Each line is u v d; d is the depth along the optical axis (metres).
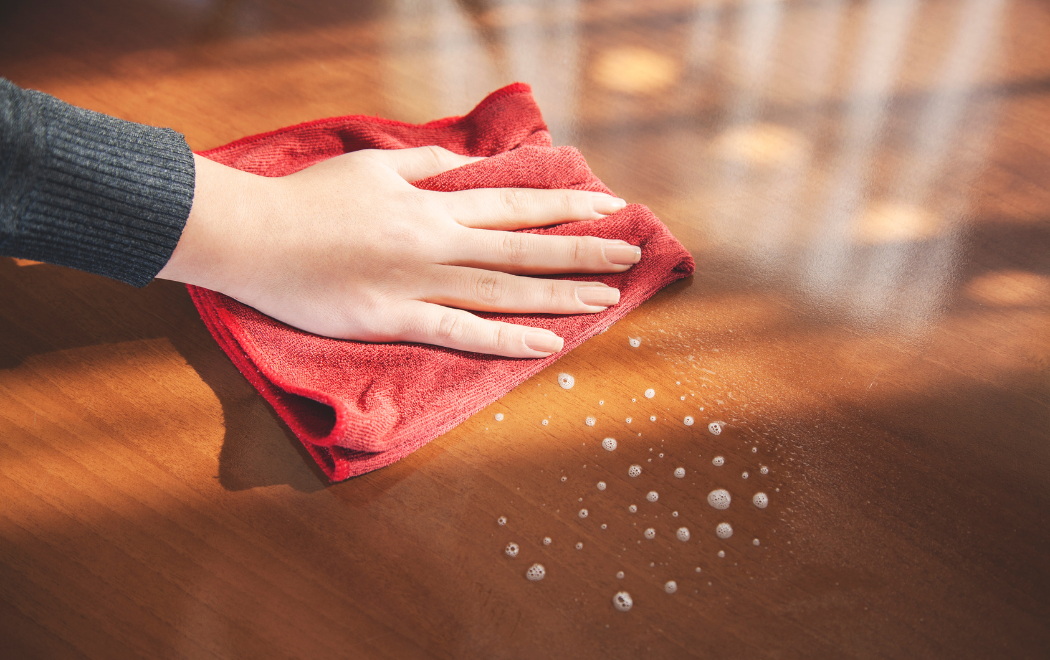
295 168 0.57
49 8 0.65
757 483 0.49
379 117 0.58
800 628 0.46
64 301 0.54
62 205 0.46
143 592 0.47
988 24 0.64
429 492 0.49
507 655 0.45
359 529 0.48
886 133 0.59
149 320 0.53
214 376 0.52
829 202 0.56
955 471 0.49
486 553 0.47
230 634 0.46
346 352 0.50
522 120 0.57
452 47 0.63
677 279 0.54
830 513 0.48
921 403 0.50
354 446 0.47
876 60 0.62
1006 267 0.54
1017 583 0.46
